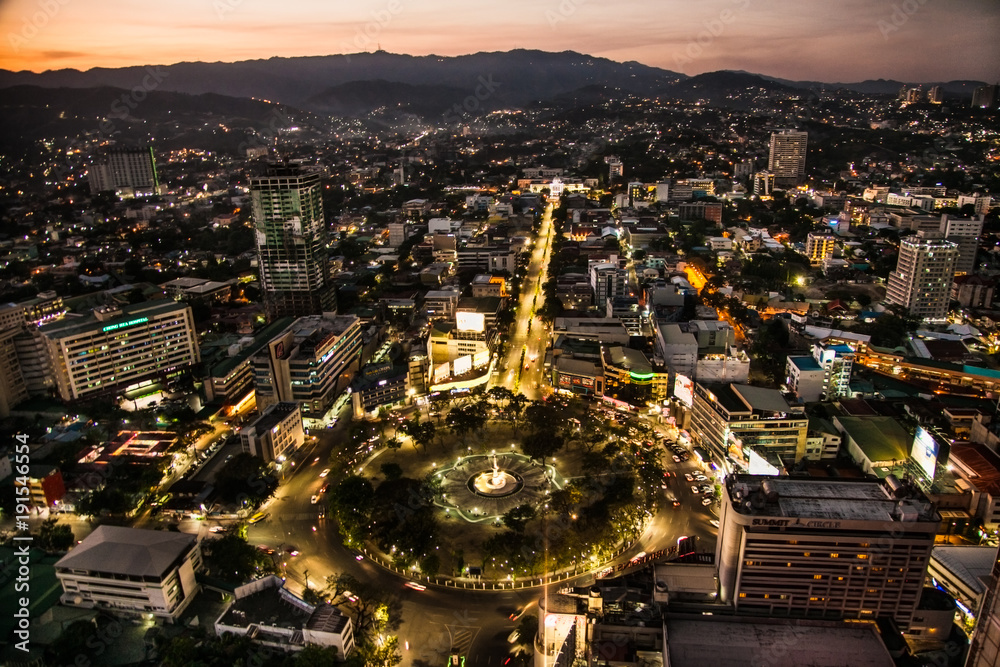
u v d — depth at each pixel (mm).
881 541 173500
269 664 180750
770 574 180500
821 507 179375
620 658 169250
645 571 199500
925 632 182000
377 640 198750
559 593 189750
